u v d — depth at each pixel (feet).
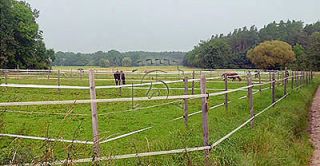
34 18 213.25
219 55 324.60
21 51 200.95
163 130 31.94
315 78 153.48
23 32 201.77
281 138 27.89
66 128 32.14
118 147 24.63
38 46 212.23
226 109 41.47
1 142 24.91
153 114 42.60
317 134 36.76
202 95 19.70
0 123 25.89
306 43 380.17
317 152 29.27
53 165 13.85
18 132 29.17
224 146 22.30
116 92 73.20
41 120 37.27
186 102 31.78
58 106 50.19
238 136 26.08
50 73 113.19
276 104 47.11
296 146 28.22
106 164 16.25
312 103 65.05
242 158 20.86
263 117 35.88
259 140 24.99
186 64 364.38
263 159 22.09
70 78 98.89
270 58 270.67
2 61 186.60
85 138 27.73
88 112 44.09
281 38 401.49
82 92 73.87
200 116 40.11
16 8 201.77
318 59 243.60
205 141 19.85
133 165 18.98
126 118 39.73
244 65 328.08
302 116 44.14
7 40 193.16
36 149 17.78
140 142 25.05
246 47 416.46
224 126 30.48
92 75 20.52
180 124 34.55
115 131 32.22
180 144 22.18
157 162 19.15
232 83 92.63
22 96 59.11
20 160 14.06
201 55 329.11
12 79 95.30
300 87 83.61
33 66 208.13
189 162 18.86
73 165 14.66
